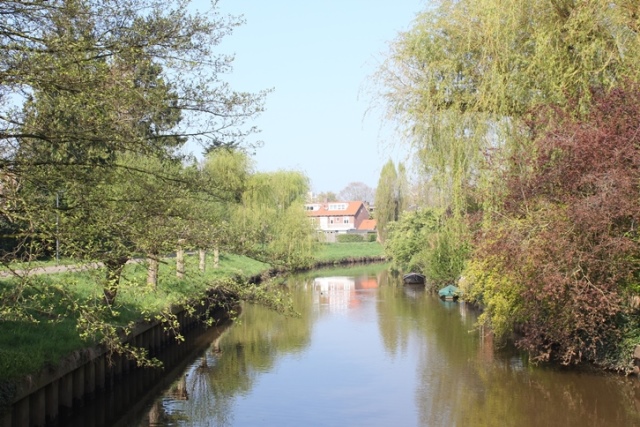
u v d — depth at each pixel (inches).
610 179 419.2
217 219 460.8
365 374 623.5
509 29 494.6
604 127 439.5
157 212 368.8
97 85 311.3
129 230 350.6
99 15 324.8
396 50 560.4
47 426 431.5
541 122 475.2
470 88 534.0
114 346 335.3
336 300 1280.8
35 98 318.7
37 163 328.5
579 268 445.1
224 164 1007.0
